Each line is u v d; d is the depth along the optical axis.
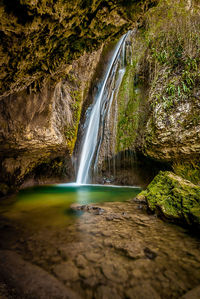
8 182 6.00
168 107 5.38
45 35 2.13
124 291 1.64
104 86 10.14
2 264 1.93
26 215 3.71
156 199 3.82
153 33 7.56
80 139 9.84
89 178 8.89
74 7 1.98
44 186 7.75
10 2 1.51
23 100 3.98
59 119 6.50
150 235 2.74
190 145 5.06
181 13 7.47
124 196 5.72
